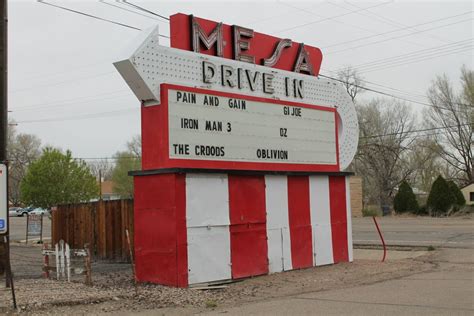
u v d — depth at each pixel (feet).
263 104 46.29
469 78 179.32
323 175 51.19
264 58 48.83
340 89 55.88
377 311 28.63
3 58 48.78
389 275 43.47
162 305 32.45
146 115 40.09
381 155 194.08
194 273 38.78
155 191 39.42
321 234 50.03
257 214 44.14
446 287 36.14
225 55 45.27
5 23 49.11
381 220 138.21
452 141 187.73
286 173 46.96
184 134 39.86
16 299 33.76
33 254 72.28
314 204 49.78
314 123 51.24
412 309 28.81
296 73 50.60
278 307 30.96
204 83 42.04
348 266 49.70
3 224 32.89
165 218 38.65
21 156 300.81
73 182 110.83
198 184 39.78
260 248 44.04
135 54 37.45
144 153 40.16
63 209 72.54
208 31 44.09
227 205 41.78
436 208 145.89
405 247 68.95
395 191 203.82
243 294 36.17
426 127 211.20
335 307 30.27
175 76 40.14
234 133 43.50
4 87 48.67
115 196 280.31
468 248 65.51
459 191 150.41
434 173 204.54
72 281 42.65
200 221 39.58
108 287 38.91
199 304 32.76
